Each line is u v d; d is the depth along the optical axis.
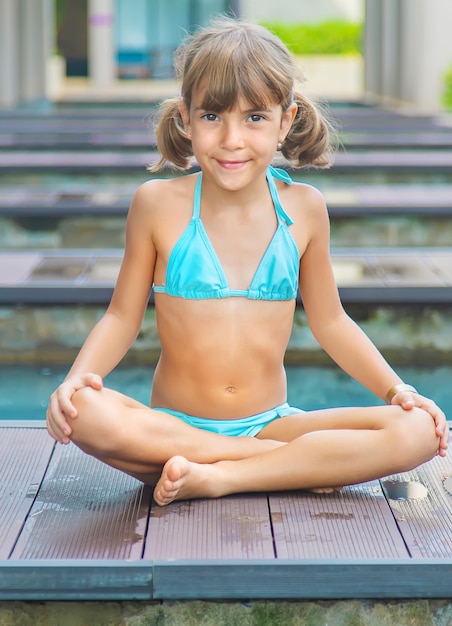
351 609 2.38
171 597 2.33
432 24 17.75
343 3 33.88
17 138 11.39
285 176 2.88
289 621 2.38
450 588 2.34
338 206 7.05
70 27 28.70
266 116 2.62
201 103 2.60
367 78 20.69
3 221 7.11
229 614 2.38
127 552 2.39
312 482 2.71
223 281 2.73
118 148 10.52
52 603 2.38
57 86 25.34
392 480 2.86
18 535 2.47
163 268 2.78
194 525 2.54
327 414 2.79
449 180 8.88
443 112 16.58
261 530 2.51
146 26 26.33
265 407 2.86
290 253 2.79
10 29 17.64
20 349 4.99
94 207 7.07
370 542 2.46
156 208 2.79
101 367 2.79
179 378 2.81
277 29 29.86
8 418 4.16
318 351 4.92
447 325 4.98
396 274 5.27
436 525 2.56
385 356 5.01
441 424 2.71
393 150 10.66
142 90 23.94
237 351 2.76
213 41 2.61
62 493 2.74
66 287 4.93
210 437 2.73
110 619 2.39
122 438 2.58
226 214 2.77
